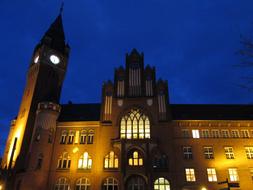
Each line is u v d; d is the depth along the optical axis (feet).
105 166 136.56
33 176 132.67
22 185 129.80
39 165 137.80
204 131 147.13
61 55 191.62
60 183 136.46
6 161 153.99
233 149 141.79
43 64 177.58
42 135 144.97
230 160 138.21
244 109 167.94
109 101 155.63
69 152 144.87
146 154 134.62
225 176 133.80
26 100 169.89
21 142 148.36
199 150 140.77
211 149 141.59
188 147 141.90
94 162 139.74
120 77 163.63
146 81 160.76
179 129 147.23
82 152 144.05
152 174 131.23
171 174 131.75
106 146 141.38
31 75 181.57
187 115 158.51
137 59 169.07
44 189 134.41
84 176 136.46
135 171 131.75
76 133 150.71
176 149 140.97
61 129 152.87
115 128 146.20
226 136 145.79
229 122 149.28
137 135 143.64
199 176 132.98
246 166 136.77
